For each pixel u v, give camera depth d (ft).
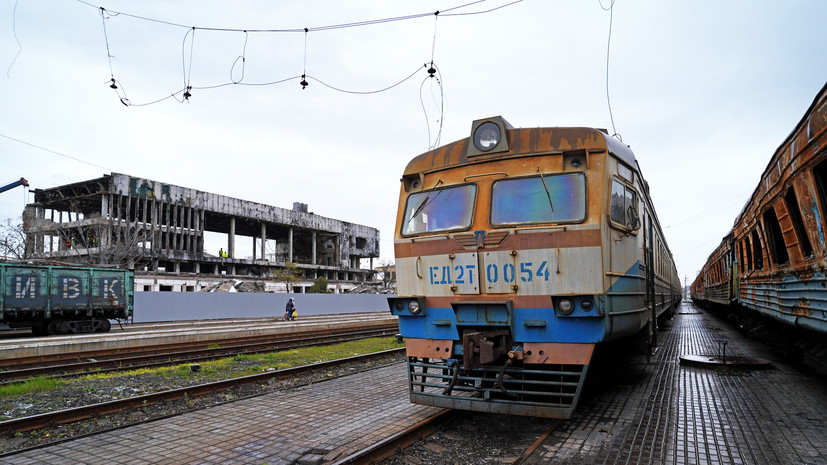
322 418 20.92
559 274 18.51
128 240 138.31
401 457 16.74
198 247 168.45
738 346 44.29
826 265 18.95
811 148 19.43
